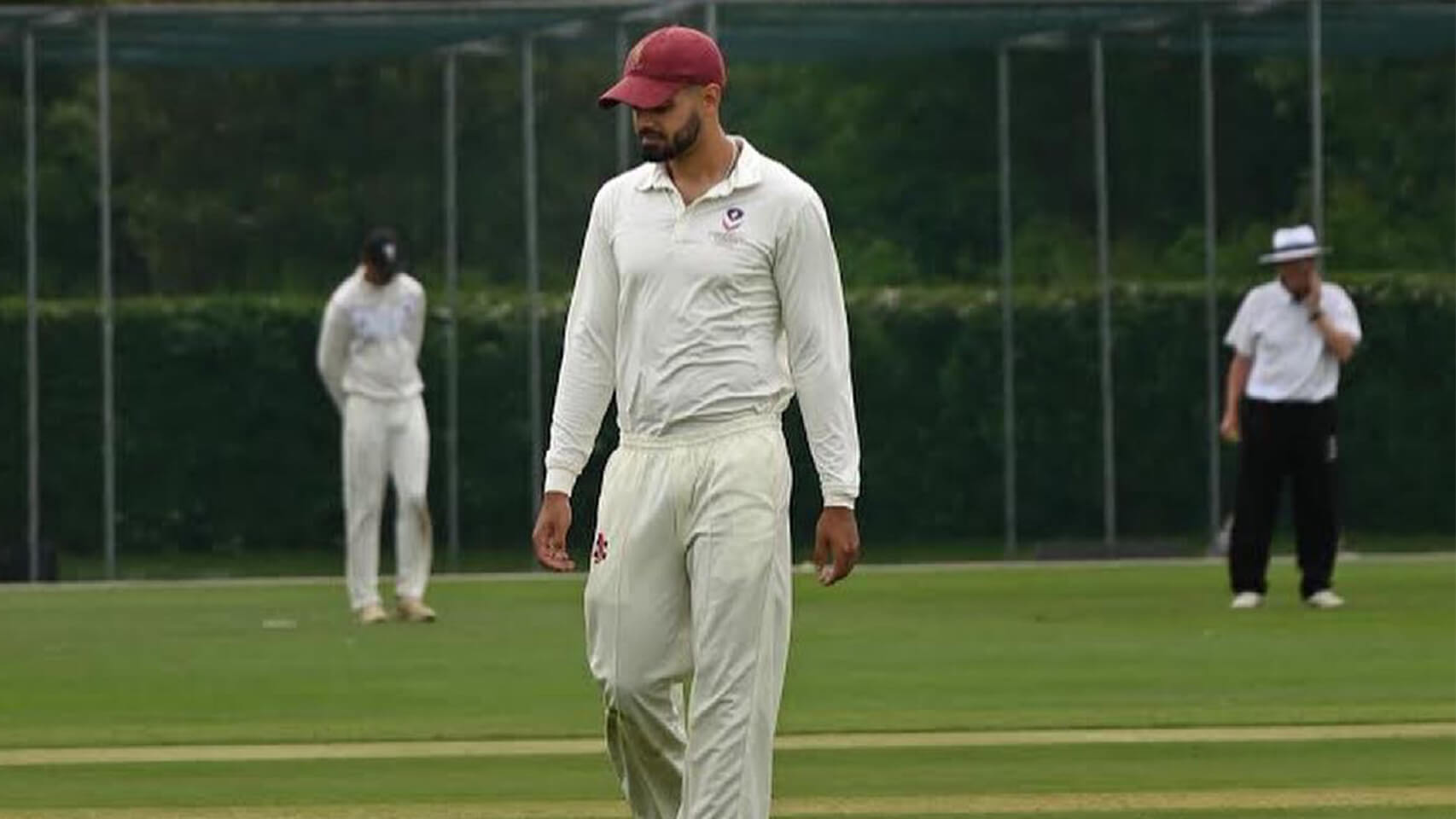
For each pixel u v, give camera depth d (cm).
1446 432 8425
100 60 8175
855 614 6606
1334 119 8419
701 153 2908
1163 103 8456
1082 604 6869
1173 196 8481
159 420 8281
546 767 4022
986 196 8469
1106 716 4553
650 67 2888
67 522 8256
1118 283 8488
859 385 8444
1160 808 3612
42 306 8231
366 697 4906
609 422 8188
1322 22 8350
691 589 2905
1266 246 8469
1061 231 8481
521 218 8306
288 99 8288
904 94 8444
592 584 2945
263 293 8306
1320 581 6669
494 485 8319
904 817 3541
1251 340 6606
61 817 3584
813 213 2902
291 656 5666
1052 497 8481
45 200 8212
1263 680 5072
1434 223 8425
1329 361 6575
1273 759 4050
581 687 5044
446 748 4228
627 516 2912
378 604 6519
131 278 8269
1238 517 6644
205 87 8262
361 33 8138
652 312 2898
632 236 2911
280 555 8338
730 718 2866
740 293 2892
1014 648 5719
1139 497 8494
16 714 4691
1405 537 8450
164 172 8256
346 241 8319
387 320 6394
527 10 8088
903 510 8456
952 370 8450
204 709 4750
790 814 3572
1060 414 8481
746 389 2894
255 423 8312
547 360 8325
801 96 8431
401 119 8294
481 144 8306
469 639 6019
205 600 7406
